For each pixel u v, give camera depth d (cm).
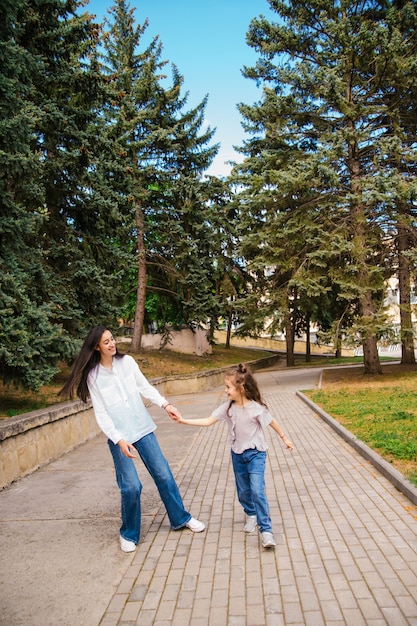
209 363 2703
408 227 1659
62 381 1342
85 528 447
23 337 808
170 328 2905
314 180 1570
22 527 457
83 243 1392
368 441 689
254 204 1762
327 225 1711
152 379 1722
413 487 472
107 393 404
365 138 1517
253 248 1867
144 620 290
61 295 1195
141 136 2375
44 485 603
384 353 4697
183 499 519
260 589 317
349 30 1611
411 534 386
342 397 1236
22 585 341
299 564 348
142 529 438
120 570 357
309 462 640
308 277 1644
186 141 2448
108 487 580
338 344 1566
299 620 280
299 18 1769
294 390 1633
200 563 361
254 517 414
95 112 1394
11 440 621
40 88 1283
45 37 1205
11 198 881
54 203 1359
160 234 2464
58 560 379
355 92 1772
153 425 424
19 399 1002
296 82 1700
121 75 2212
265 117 1831
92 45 1338
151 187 2481
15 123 820
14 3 871
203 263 2639
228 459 698
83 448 844
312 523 425
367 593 304
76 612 303
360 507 455
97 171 1445
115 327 1458
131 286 2798
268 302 1808
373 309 1639
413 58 1556
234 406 414
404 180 1552
